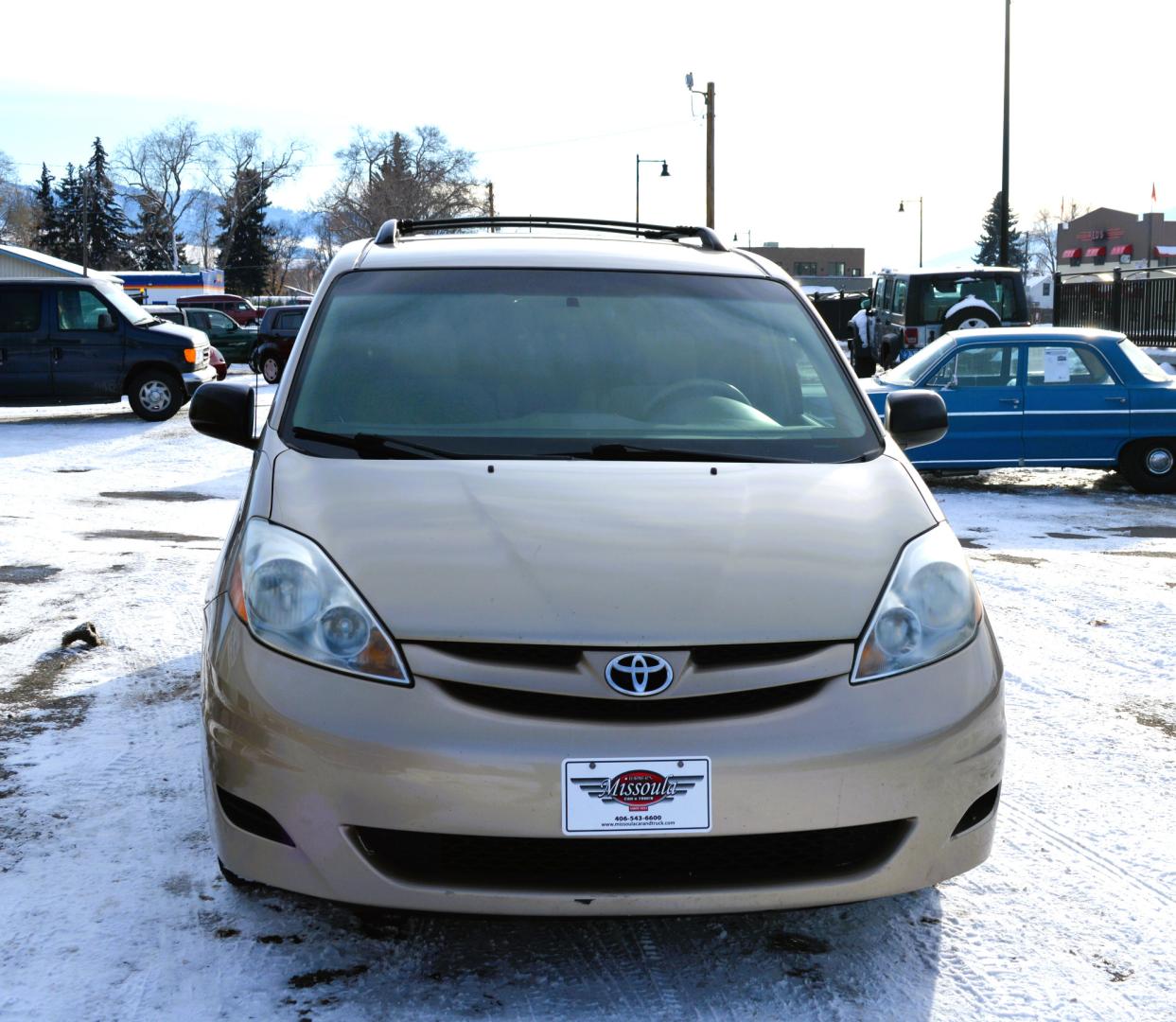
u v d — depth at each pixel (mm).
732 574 2902
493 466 3350
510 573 2859
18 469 12688
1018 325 21344
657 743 2635
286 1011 2744
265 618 2846
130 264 116625
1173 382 11289
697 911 2656
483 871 2680
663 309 4129
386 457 3395
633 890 2643
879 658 2814
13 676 5188
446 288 4121
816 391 3904
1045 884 3418
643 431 3611
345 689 2701
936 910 3266
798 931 3150
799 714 2711
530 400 3695
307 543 2965
